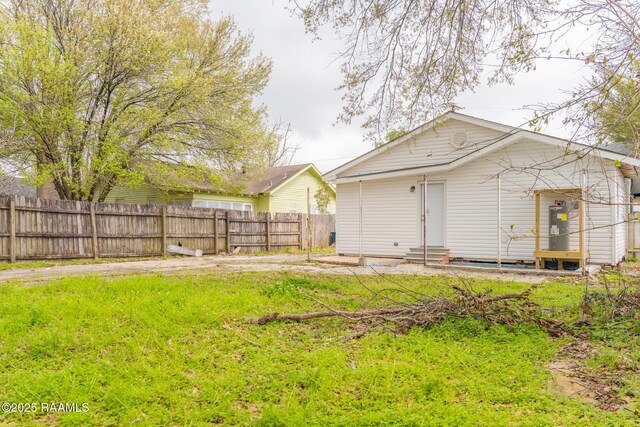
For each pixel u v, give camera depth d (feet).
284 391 11.91
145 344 15.38
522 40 17.93
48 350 14.38
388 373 12.79
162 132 55.06
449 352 14.90
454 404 10.90
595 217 40.16
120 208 51.37
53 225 45.32
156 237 55.11
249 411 10.75
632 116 15.42
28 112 46.06
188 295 23.38
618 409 10.77
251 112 63.67
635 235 55.36
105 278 30.07
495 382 12.39
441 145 49.24
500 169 44.86
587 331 17.10
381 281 31.40
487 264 44.37
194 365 13.62
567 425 9.80
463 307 18.80
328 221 85.05
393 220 51.96
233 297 23.03
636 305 18.65
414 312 18.98
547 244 42.14
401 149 52.06
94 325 17.15
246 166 66.59
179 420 10.26
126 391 11.41
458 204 47.34
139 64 50.67
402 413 10.28
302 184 94.32
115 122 52.03
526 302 19.71
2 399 10.97
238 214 65.87
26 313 18.24
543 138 40.98
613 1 14.79
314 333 17.60
